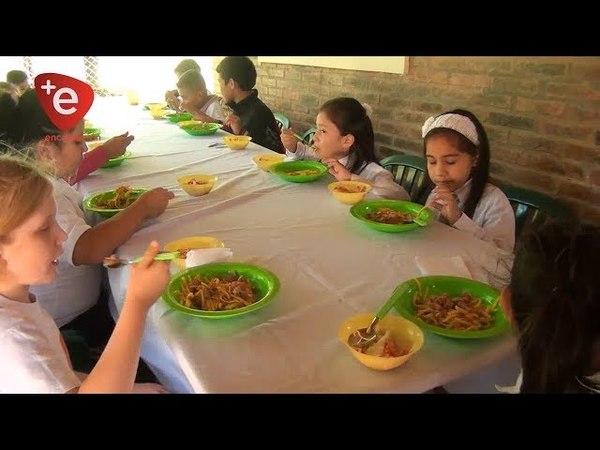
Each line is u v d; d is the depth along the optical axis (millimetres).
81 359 1327
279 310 1085
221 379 882
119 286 1293
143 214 1520
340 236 1454
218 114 3449
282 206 1695
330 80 3494
